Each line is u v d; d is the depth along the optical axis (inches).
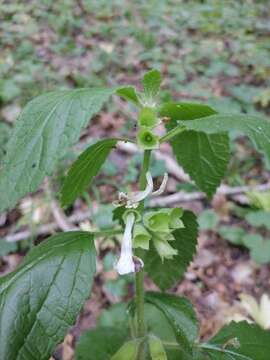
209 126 5.4
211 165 7.9
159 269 8.6
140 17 35.8
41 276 5.9
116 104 23.2
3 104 22.7
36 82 24.7
